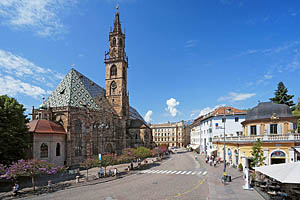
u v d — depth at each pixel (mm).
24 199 30266
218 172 48750
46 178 46188
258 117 50781
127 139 106250
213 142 75625
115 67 102188
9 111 42625
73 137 64250
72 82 75188
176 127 185875
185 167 61406
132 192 33031
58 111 64812
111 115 87250
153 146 123188
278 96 88625
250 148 47406
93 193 32938
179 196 30062
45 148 55625
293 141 41188
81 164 45156
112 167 65000
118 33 102750
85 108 69938
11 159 42375
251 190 31969
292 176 21203
